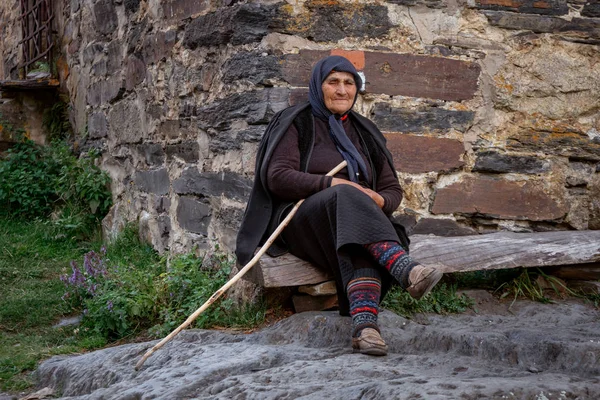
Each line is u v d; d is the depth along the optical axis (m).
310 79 4.20
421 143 4.84
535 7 5.04
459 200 4.93
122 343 4.49
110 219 7.51
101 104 7.96
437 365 3.38
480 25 4.96
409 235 4.82
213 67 5.16
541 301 4.63
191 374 3.44
